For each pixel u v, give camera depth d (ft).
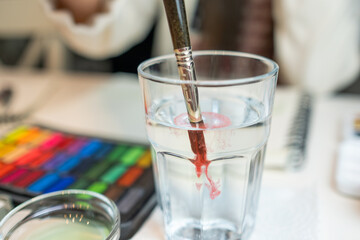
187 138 0.81
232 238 0.92
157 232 0.99
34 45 2.71
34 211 0.92
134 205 1.02
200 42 2.53
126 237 0.96
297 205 1.06
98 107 1.78
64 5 1.53
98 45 1.74
